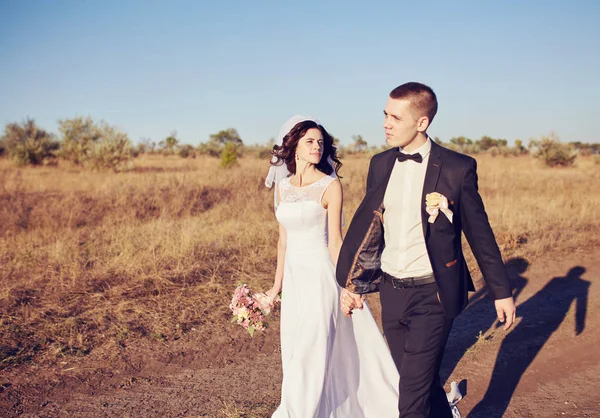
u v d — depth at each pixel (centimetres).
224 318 505
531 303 580
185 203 1084
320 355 296
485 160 2762
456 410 316
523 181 1644
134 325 474
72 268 607
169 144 3588
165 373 400
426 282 263
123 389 375
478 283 637
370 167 290
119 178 1395
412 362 257
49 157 2212
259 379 394
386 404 321
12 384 371
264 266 674
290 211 315
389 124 265
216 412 345
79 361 410
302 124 317
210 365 416
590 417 346
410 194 265
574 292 618
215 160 2631
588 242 855
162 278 590
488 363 430
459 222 264
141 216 1005
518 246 809
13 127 2256
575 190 1470
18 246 723
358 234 278
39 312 487
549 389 387
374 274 279
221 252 721
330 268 315
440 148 267
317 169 329
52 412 342
